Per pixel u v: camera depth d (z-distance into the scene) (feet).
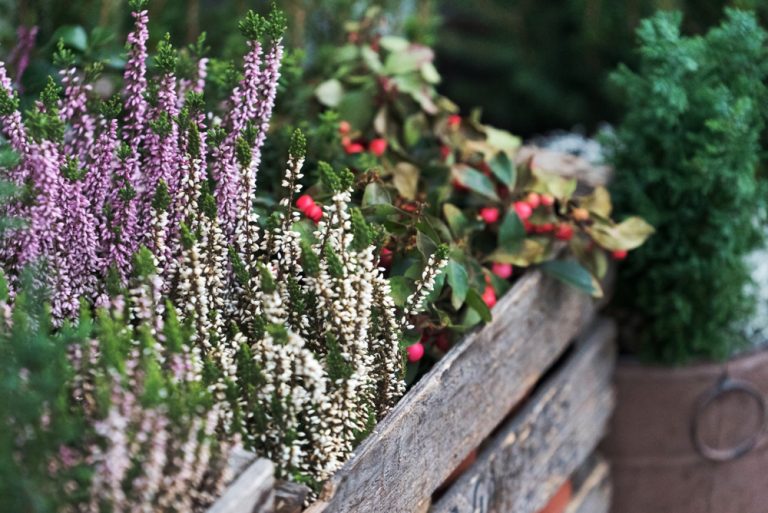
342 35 8.52
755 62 6.85
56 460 3.65
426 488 5.46
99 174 5.04
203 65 5.66
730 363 7.82
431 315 5.71
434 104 7.07
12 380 3.50
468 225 6.23
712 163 6.64
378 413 5.09
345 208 4.79
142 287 4.34
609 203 6.64
